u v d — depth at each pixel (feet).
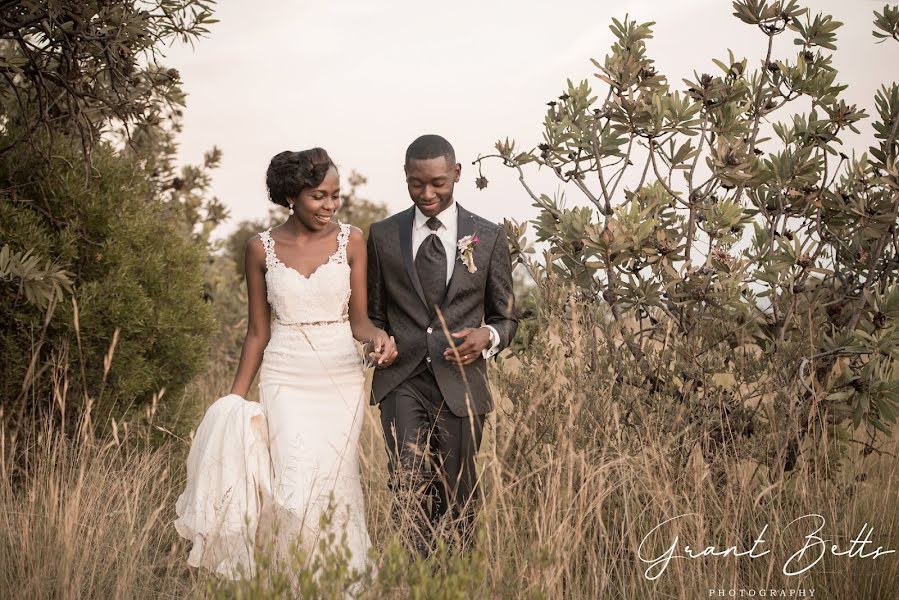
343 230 12.73
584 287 14.23
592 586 10.21
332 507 9.52
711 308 13.39
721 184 13.62
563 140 14.87
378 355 11.72
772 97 14.08
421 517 11.19
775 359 12.75
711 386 13.08
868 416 12.53
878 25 13.23
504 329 12.44
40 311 14.37
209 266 28.37
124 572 10.26
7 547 11.05
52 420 14.37
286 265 12.37
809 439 12.54
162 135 21.33
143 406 16.88
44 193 15.90
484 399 12.62
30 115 16.12
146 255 17.13
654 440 12.23
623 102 13.71
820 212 13.70
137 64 15.39
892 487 11.93
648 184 14.40
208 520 11.32
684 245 13.62
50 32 14.21
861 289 13.70
